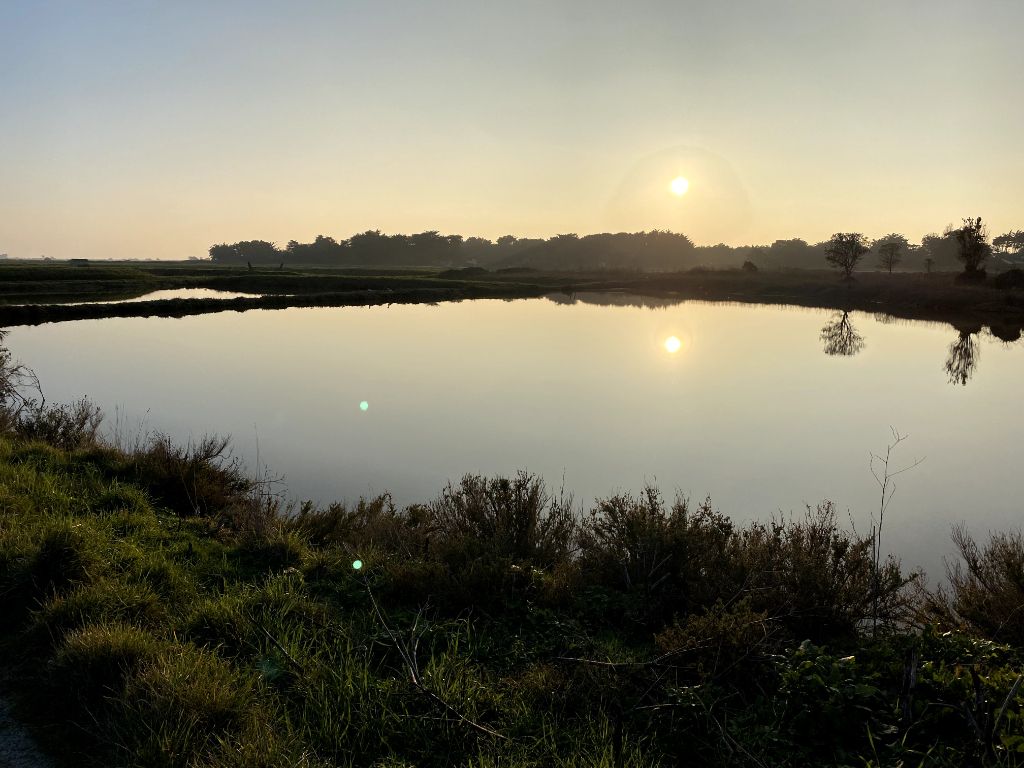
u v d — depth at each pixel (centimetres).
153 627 487
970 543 793
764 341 3797
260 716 385
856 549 598
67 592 521
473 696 420
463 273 12781
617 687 426
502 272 13750
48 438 1099
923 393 2222
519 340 3731
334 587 607
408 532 791
